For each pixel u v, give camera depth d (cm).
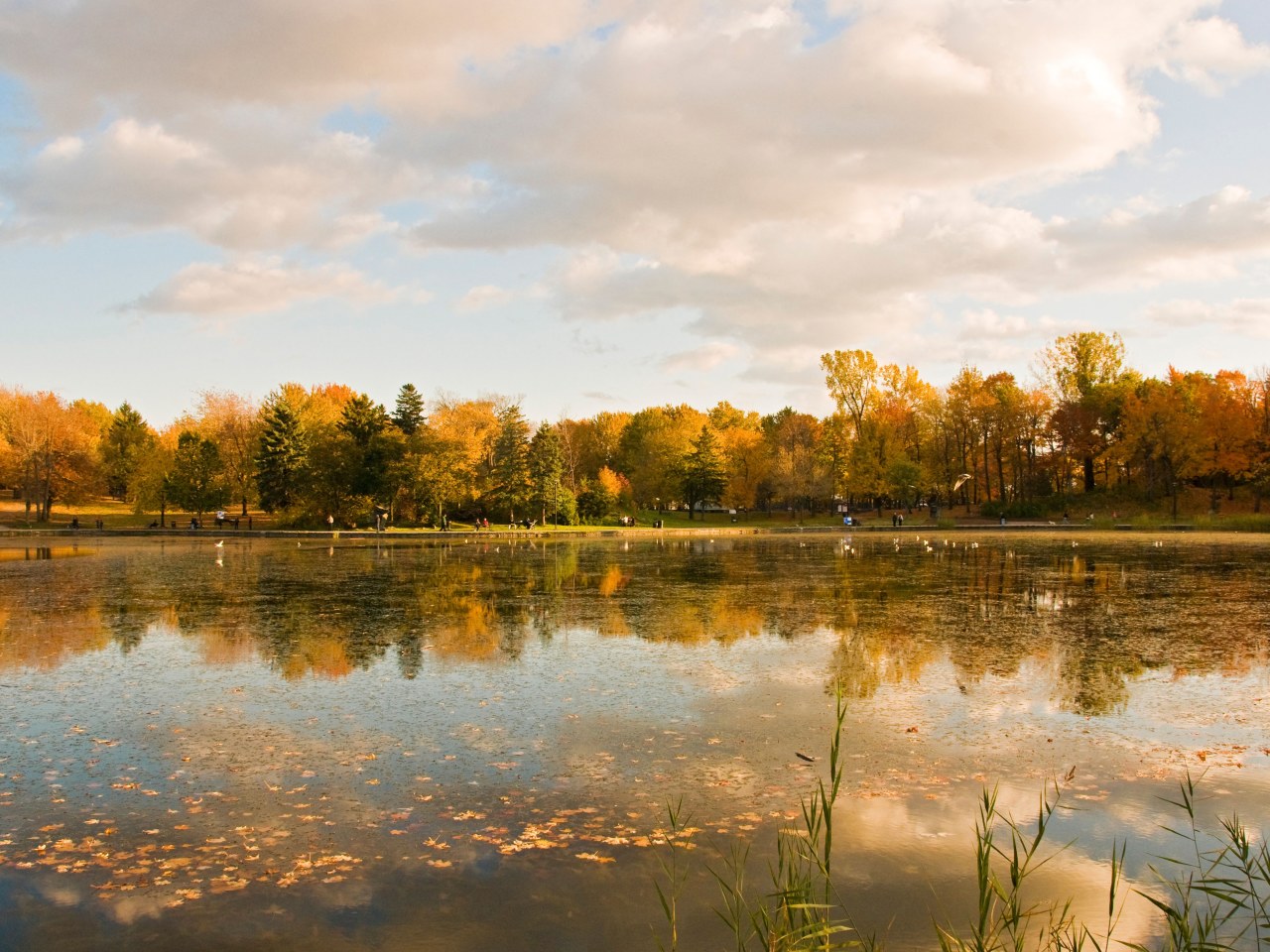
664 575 3145
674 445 9462
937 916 612
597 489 8625
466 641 1720
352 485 7294
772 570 3353
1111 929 536
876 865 696
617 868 693
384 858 714
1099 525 7138
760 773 918
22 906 636
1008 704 1202
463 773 923
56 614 2103
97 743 1039
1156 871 687
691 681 1348
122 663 1502
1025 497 8562
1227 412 7150
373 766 947
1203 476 7719
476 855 718
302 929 600
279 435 7212
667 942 579
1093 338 8406
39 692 1293
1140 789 866
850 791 862
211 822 792
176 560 3900
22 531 6462
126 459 9494
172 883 672
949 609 2162
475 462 7519
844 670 1425
